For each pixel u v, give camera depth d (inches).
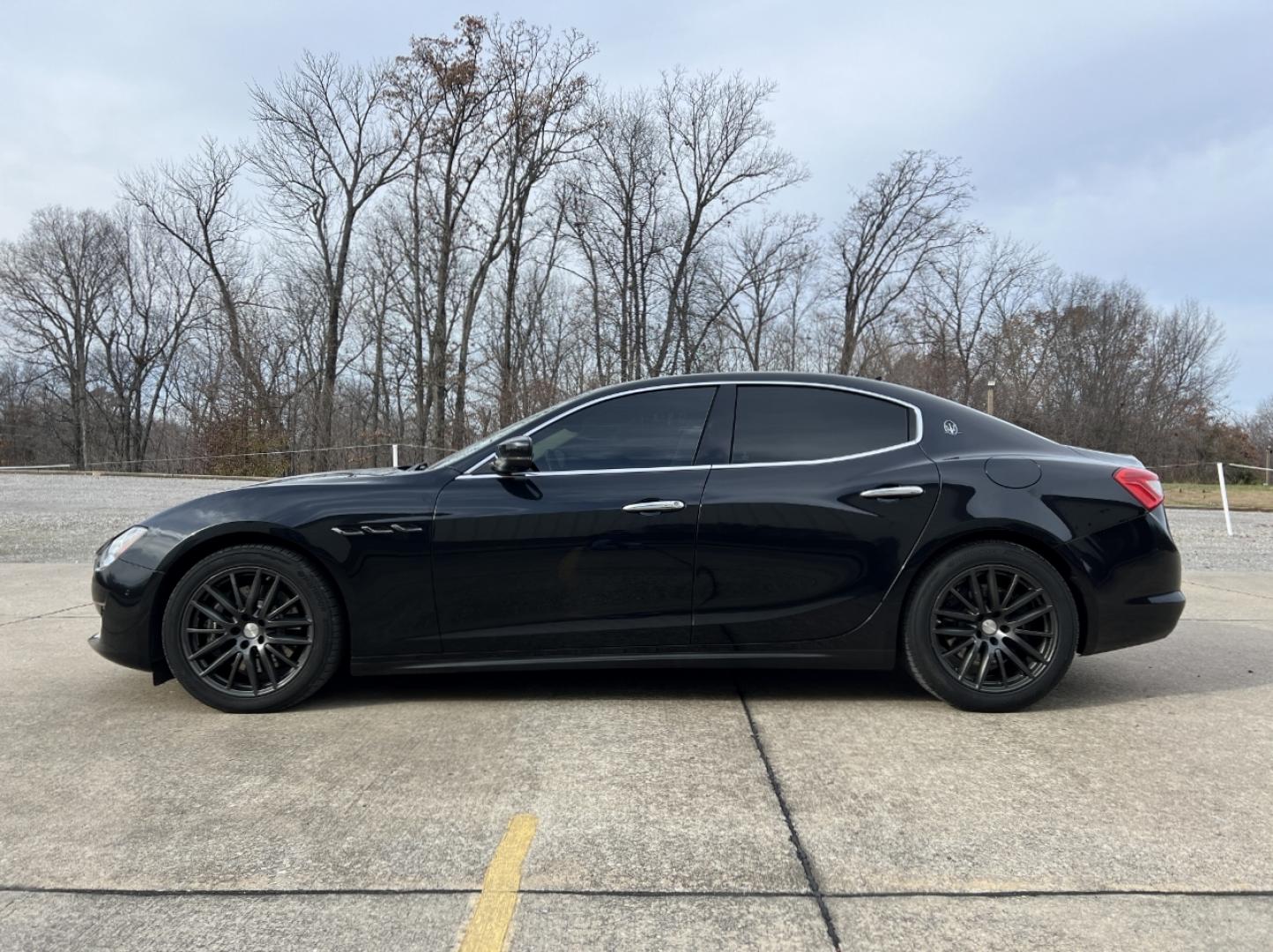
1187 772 114.2
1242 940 75.5
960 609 139.8
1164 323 1596.9
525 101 1245.7
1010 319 1651.1
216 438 1042.1
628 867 88.7
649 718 136.6
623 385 150.3
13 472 975.0
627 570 138.3
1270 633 204.2
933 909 81.0
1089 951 73.9
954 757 119.5
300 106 1251.2
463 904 81.7
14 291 1748.3
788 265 1504.7
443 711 139.6
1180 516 624.4
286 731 130.0
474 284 1285.7
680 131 1373.0
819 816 100.7
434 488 140.8
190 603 137.5
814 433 145.1
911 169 1599.4
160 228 1470.2
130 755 120.2
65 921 78.7
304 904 81.6
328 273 1320.1
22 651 181.6
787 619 139.3
